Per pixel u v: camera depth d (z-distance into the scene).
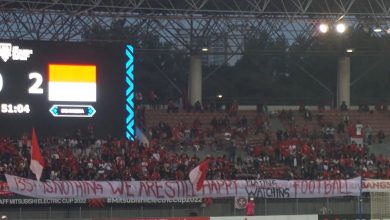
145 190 42.78
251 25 65.00
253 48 69.81
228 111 67.62
